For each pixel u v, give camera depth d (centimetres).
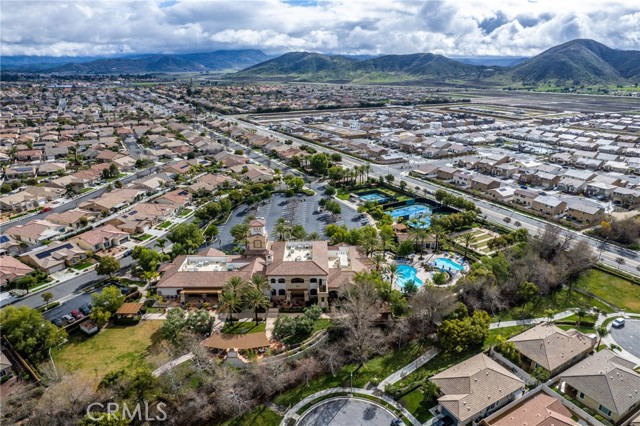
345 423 8262
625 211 19712
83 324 11100
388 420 8319
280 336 10569
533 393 8788
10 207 19738
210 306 12038
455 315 10825
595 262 14262
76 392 8531
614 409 8025
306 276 12069
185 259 13450
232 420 8544
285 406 8794
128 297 12325
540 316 11762
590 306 12156
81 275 14050
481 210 19562
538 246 14750
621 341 10475
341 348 10331
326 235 16788
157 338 10731
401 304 11338
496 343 10162
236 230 15700
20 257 14725
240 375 9375
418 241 15438
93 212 19088
